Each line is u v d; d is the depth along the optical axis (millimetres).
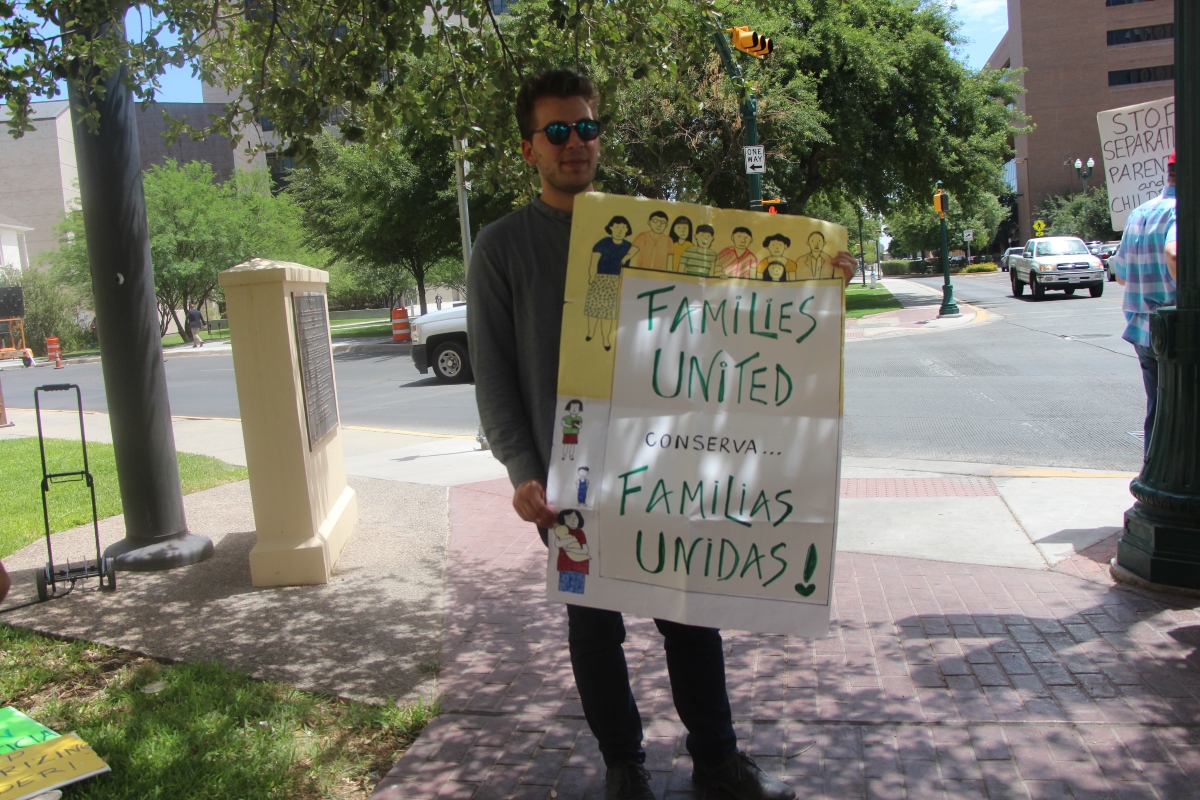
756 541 2441
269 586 4867
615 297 2434
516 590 4648
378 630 4176
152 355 5402
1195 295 4004
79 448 10953
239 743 3107
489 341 2506
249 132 30766
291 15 4973
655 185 21094
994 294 32125
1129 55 71562
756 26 20453
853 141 24594
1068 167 73500
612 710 2578
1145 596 4051
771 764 2863
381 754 3084
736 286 2459
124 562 5262
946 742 2932
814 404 2445
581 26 5176
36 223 55406
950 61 26594
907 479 6707
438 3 4871
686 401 2449
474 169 5375
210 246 39344
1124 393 10180
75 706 3484
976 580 4414
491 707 3352
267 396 4828
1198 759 2754
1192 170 3977
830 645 3744
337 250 32812
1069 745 2873
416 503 6758
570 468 2441
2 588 2260
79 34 4664
